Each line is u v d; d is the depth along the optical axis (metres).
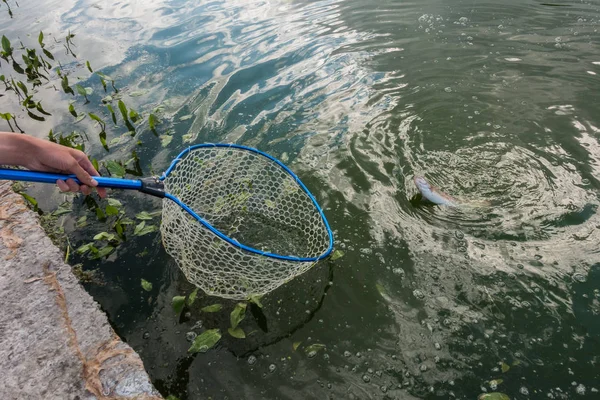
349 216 2.86
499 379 1.94
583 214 2.75
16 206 2.75
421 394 1.92
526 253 2.53
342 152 3.43
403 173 3.23
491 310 2.24
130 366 1.80
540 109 3.78
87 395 1.71
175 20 6.30
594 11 5.29
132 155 3.61
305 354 2.10
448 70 4.40
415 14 5.62
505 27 5.14
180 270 2.60
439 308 2.27
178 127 3.96
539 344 2.07
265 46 5.16
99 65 5.20
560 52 4.55
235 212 2.94
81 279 2.58
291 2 6.50
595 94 3.89
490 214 2.84
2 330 1.97
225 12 6.40
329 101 4.07
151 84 4.71
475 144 3.47
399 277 2.44
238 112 4.03
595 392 1.87
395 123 3.74
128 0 7.42
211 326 2.27
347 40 5.12
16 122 4.21
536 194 2.97
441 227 2.75
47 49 5.74
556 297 2.27
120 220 2.99
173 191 2.57
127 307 2.41
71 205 3.21
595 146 3.30
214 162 3.06
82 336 1.94
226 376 2.04
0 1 8.02
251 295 2.27
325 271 2.51
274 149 3.51
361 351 2.10
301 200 2.97
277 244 2.71
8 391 1.74
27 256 2.35
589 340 2.07
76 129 4.07
